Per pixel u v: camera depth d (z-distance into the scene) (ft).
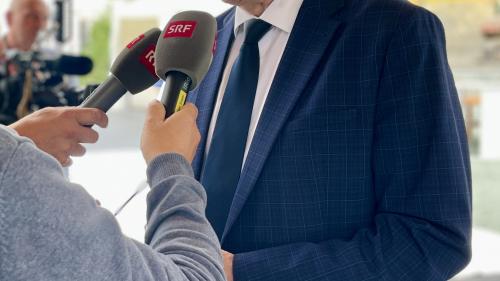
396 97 4.10
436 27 4.28
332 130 4.15
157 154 2.95
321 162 4.15
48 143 3.16
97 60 13.43
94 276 2.23
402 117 4.09
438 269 4.00
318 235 4.18
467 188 4.14
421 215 4.05
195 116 3.23
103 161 13.64
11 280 2.10
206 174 4.45
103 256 2.26
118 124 14.74
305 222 4.17
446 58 4.34
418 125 4.06
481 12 12.98
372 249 4.05
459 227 4.02
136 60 3.72
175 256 2.61
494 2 12.94
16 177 2.10
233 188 4.33
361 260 4.03
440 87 4.06
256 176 4.19
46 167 2.20
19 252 2.09
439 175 4.00
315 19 4.43
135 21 13.57
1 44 9.21
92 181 11.48
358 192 4.16
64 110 3.23
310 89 4.27
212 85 4.77
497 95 13.44
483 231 14.11
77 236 2.19
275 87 4.31
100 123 3.28
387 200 4.15
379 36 4.21
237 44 4.84
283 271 4.06
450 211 4.00
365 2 4.44
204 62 3.48
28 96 8.06
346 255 4.05
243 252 4.26
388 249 4.02
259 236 4.23
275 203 4.20
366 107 4.14
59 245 2.15
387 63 4.14
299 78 4.27
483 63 13.16
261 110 4.44
